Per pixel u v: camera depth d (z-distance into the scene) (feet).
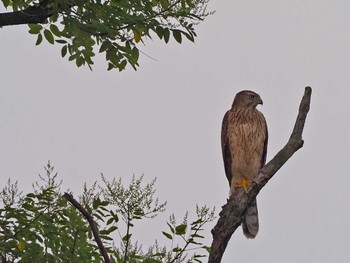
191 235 32.14
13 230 39.45
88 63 45.60
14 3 44.55
